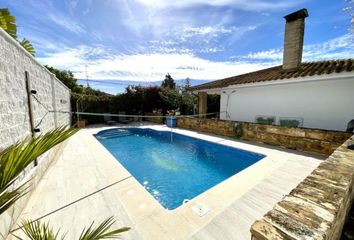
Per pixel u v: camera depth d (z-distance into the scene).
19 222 2.66
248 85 8.70
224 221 2.67
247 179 4.08
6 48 3.09
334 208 1.16
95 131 11.29
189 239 2.33
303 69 7.63
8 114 3.10
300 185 1.52
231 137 8.87
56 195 3.44
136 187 3.75
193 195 4.55
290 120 7.87
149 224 2.62
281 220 1.03
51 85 6.61
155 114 16.55
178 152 8.20
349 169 1.92
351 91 6.41
